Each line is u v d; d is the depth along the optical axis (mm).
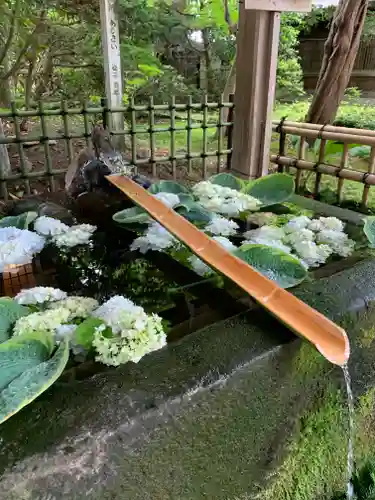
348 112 3361
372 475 1090
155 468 656
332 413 976
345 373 815
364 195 1874
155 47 4098
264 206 1671
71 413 606
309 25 5543
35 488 531
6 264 1221
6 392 615
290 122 2123
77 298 986
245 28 2010
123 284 1114
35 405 621
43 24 2963
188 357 735
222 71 4738
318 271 1145
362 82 5664
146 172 2469
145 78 3838
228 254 1062
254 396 764
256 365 735
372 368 1055
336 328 781
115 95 2764
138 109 1963
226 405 721
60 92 3629
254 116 2115
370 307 944
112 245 1357
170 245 1311
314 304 900
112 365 724
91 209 1617
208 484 761
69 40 3223
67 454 548
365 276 1030
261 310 882
